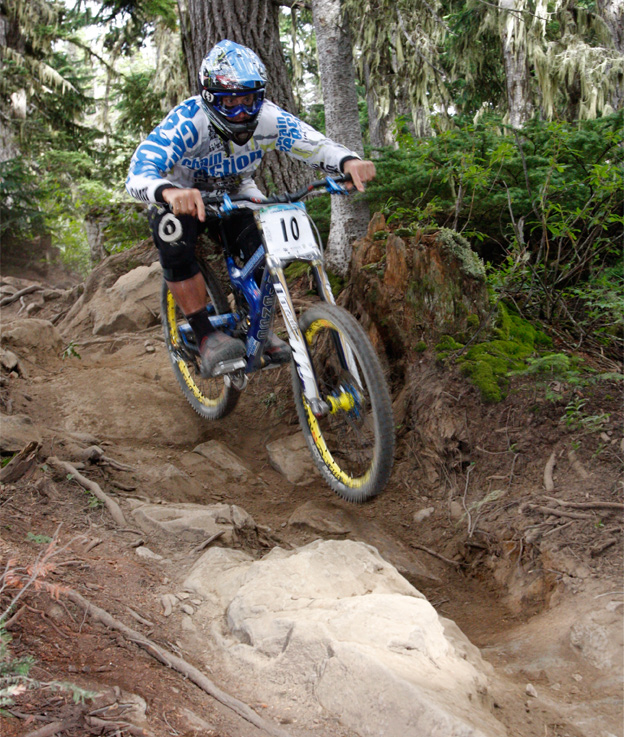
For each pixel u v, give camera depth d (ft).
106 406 14.98
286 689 7.04
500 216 17.53
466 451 13.17
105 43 45.98
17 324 17.71
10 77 53.93
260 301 10.27
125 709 6.07
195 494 12.57
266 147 10.55
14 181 48.96
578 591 9.44
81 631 7.41
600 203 16.44
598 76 27.45
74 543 9.77
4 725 5.50
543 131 17.70
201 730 6.12
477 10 33.60
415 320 14.87
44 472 11.46
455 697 6.66
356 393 9.89
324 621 7.67
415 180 17.53
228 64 9.38
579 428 12.39
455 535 11.96
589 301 17.04
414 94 19.53
